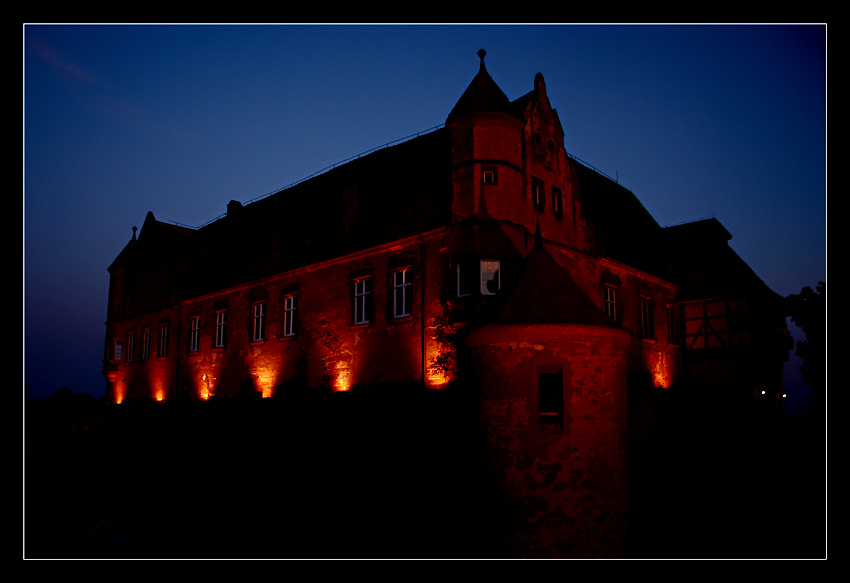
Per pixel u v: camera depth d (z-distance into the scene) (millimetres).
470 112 20031
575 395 13945
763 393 26422
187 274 33500
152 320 34750
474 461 14367
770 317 27078
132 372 35969
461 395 15164
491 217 19453
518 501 13648
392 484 16922
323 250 24922
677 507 18250
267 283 27344
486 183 19781
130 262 38156
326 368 23812
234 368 28328
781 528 17594
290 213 29266
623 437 14656
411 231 21250
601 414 14148
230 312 29141
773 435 20578
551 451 13734
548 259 15664
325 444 19062
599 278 23578
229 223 34469
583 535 13578
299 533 18391
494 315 14547
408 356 20734
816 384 24391
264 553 16938
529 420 13875
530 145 21438
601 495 13875
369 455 17734
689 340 28297
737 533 17578
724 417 21562
